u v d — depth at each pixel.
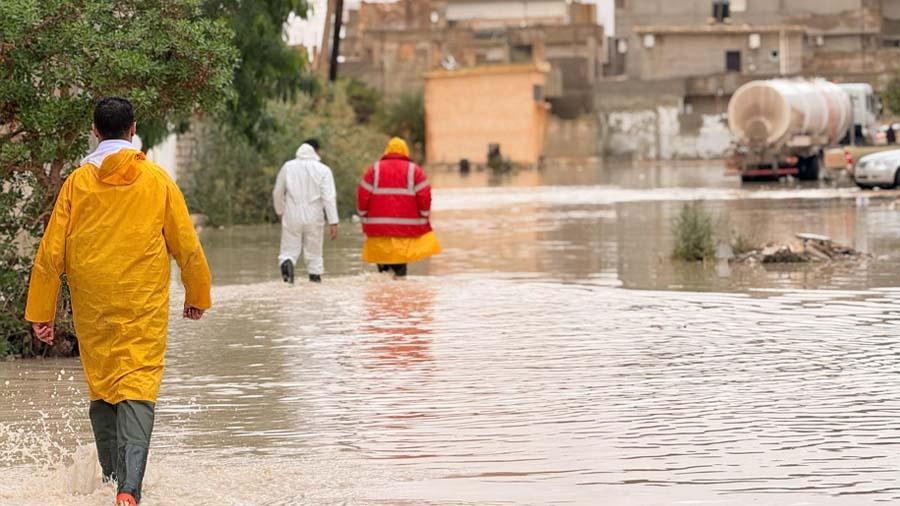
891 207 44.97
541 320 19.25
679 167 104.69
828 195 54.69
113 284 9.71
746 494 9.77
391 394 13.88
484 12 169.12
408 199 25.25
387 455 11.20
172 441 11.84
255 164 43.47
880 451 11.04
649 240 33.81
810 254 27.36
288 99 46.09
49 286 9.91
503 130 125.06
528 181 84.06
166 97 16.70
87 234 9.74
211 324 19.34
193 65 16.50
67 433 12.26
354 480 10.41
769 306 20.44
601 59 145.25
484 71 125.25
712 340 17.05
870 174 57.41
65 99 16.23
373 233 25.30
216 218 41.97
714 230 35.25
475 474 10.52
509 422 12.39
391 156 25.56
